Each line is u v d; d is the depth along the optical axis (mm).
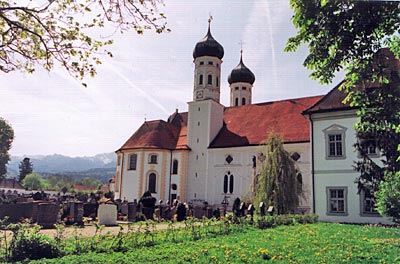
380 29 6684
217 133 49438
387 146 18000
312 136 28875
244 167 43875
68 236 16391
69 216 23344
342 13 6535
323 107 28500
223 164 45750
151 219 28703
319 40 7074
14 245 10547
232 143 45719
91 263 9609
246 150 44188
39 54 8383
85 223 23453
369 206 25484
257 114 48312
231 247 12273
